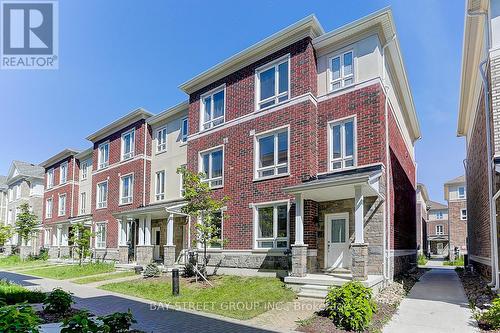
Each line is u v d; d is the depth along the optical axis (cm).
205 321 839
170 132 2223
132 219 2206
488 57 1058
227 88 1689
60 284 1561
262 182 1459
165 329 765
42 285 1520
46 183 3709
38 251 3553
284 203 1371
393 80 1567
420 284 1370
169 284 1352
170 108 2152
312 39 1421
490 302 952
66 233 3206
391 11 1248
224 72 1711
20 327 446
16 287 1180
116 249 2389
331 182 1111
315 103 1410
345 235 1305
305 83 1384
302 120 1368
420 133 2305
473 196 1775
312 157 1349
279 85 1491
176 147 2156
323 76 1426
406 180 1834
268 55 1535
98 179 2717
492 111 1006
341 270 1294
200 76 1781
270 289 1132
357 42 1352
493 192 1048
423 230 4741
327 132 1377
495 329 727
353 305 770
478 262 1560
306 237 1295
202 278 1404
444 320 812
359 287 835
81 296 1220
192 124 1855
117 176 2503
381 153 1237
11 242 4203
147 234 1916
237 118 1614
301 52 1417
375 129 1256
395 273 1383
